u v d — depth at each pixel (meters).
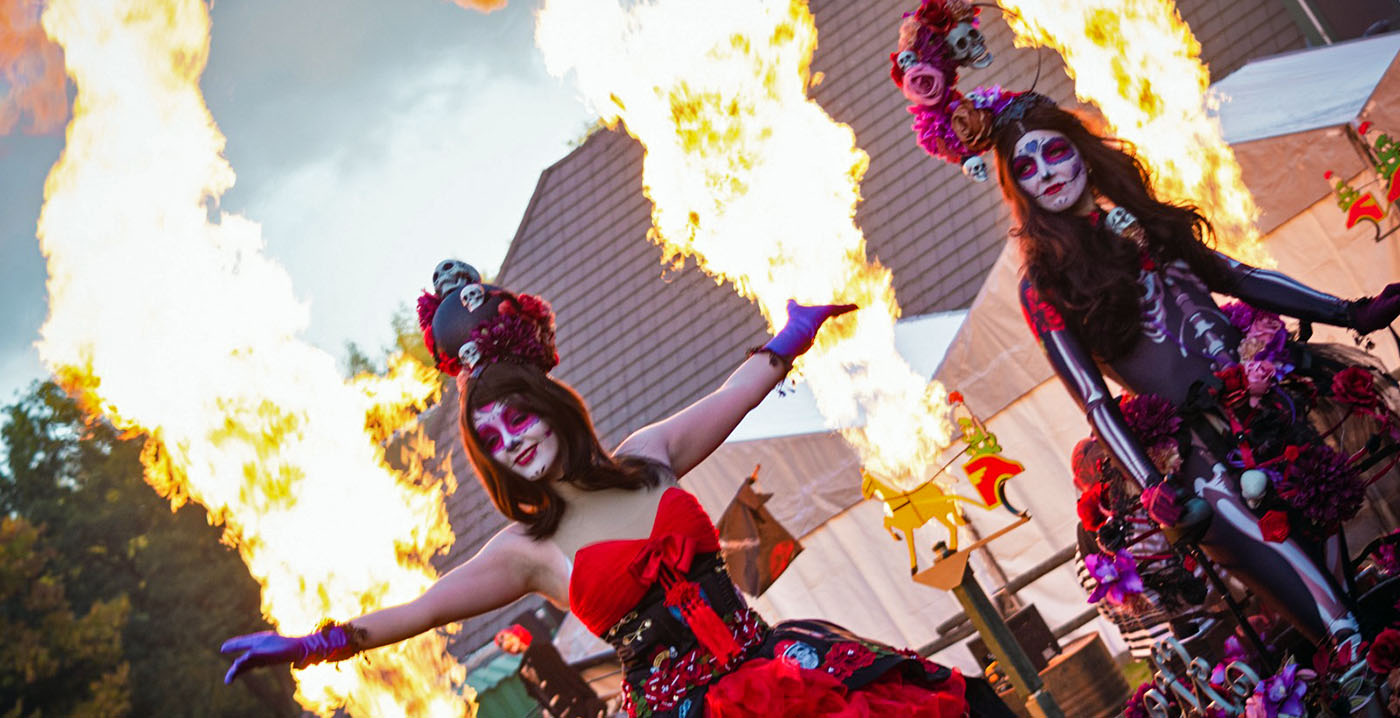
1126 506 4.05
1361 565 3.67
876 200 14.30
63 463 27.77
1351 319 3.82
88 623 24.73
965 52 4.08
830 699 2.70
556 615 10.90
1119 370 3.95
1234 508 3.64
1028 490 9.00
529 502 3.01
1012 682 4.29
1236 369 3.71
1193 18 13.79
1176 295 3.90
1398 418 3.77
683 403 14.73
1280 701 3.50
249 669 2.83
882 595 9.36
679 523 2.92
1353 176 7.88
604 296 16.48
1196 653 3.87
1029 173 3.95
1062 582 9.13
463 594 3.01
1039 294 3.97
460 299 3.13
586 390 15.76
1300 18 13.73
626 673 2.92
